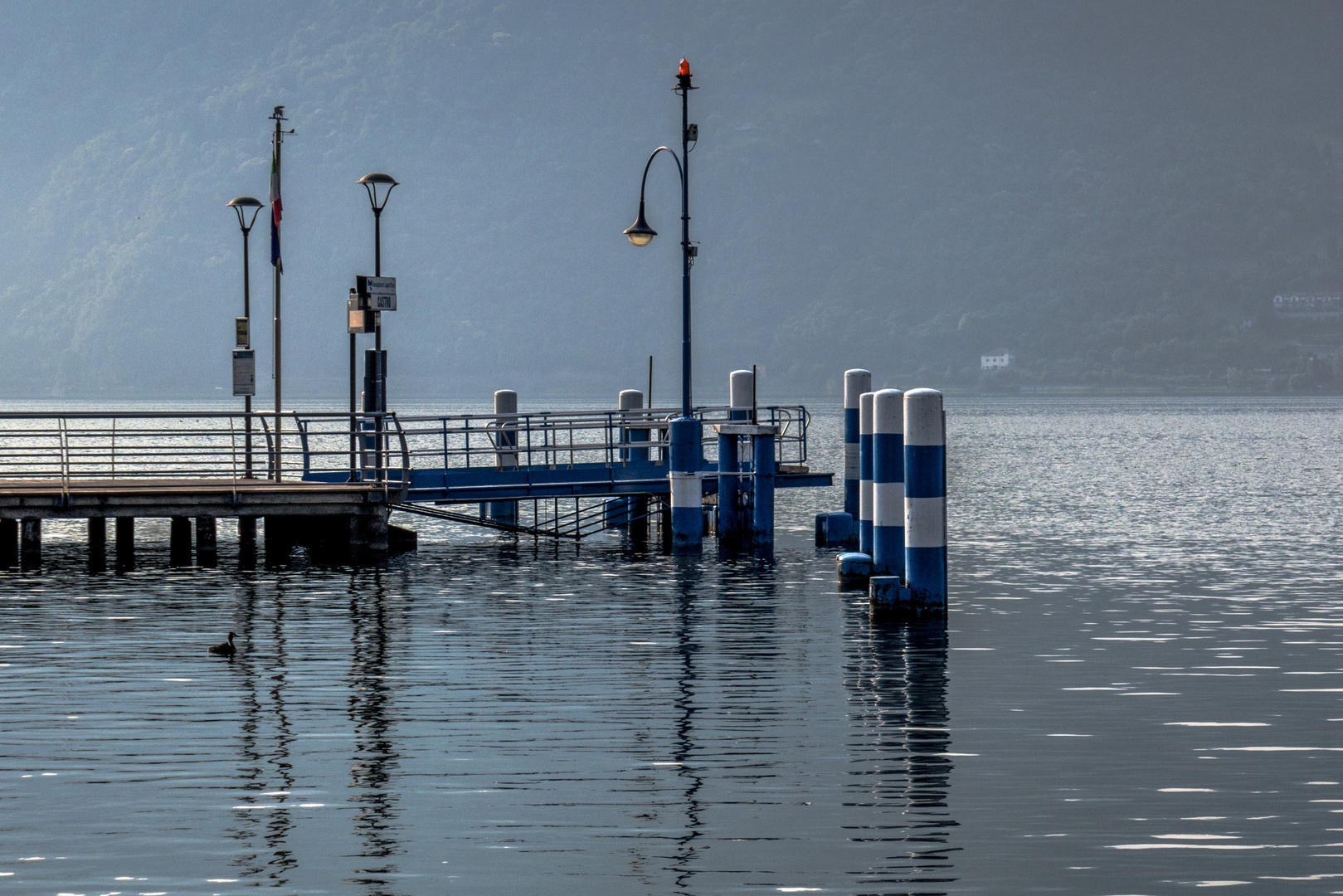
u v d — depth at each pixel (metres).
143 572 47.25
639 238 56.41
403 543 55.28
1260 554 54.62
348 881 17.45
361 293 53.31
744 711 26.11
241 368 56.34
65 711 25.89
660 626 35.94
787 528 66.00
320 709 26.06
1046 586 44.66
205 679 28.77
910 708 26.42
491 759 22.69
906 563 37.50
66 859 18.14
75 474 53.06
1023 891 17.23
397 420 51.75
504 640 33.69
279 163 54.72
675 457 53.31
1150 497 87.81
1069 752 23.33
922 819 19.83
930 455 36.22
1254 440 194.50
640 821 19.67
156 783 21.34
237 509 48.12
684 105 55.38
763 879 17.56
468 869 17.88
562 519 70.25
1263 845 18.80
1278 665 30.80
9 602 39.66
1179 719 25.61
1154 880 17.56
